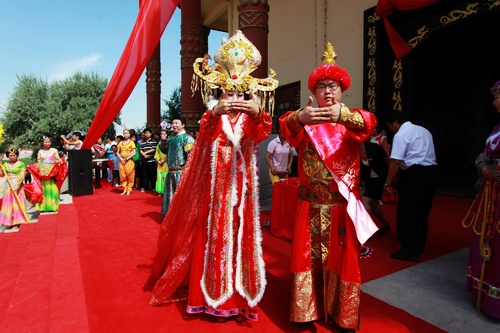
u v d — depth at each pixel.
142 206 7.43
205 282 2.61
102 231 5.20
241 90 2.61
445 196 8.20
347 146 2.33
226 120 2.67
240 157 2.69
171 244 3.04
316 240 2.46
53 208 7.32
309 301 2.42
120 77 5.34
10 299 3.18
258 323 2.56
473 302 2.79
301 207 2.50
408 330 2.43
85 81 29.44
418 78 11.76
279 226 4.86
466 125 11.66
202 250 2.69
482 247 2.65
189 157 2.92
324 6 10.23
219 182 2.64
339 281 2.38
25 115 28.52
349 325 2.33
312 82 2.33
